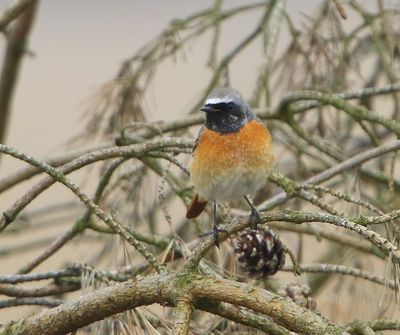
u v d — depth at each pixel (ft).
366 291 33.19
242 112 29.71
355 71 39.17
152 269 26.50
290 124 35.73
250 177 29.32
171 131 36.55
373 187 43.14
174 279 21.43
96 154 28.14
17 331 22.75
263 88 38.60
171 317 24.86
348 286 34.14
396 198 38.47
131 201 36.42
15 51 42.63
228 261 28.07
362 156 31.45
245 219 22.22
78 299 22.47
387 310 28.35
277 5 39.40
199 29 40.83
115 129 38.81
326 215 21.08
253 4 41.01
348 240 33.12
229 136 29.35
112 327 22.99
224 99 29.53
